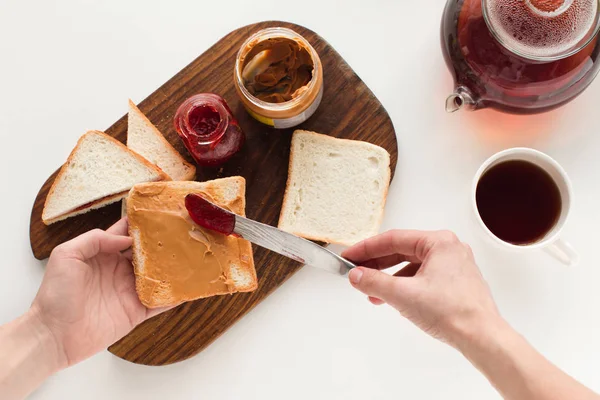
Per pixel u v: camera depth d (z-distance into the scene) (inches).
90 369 30.0
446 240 24.2
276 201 29.8
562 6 25.2
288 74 28.5
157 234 25.7
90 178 29.2
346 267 25.2
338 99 30.0
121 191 29.1
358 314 29.8
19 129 30.9
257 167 29.9
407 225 30.1
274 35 27.8
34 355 25.4
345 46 30.7
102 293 26.4
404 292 23.5
